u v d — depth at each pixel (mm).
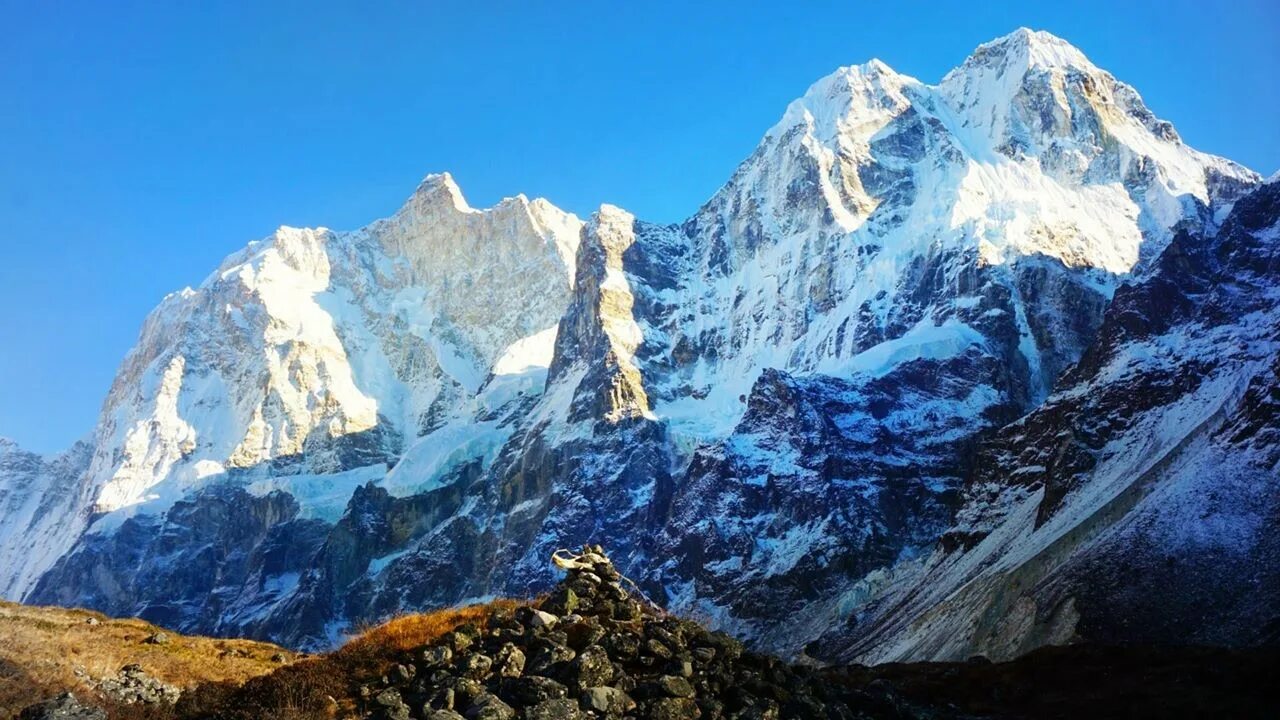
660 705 43406
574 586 51000
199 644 60906
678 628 49062
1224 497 194625
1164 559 184625
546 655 45375
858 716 49562
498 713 41312
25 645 51469
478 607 52656
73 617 63969
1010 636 189750
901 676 78625
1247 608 165500
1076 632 176750
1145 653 89125
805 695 47750
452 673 44688
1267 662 80750
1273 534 179875
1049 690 76688
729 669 47656
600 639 47031
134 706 46812
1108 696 74062
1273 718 69188
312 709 43250
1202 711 70188
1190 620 168250
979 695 72438
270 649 63000
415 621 51250
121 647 55969
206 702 46531
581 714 42156
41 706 40500
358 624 53219
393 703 42875
